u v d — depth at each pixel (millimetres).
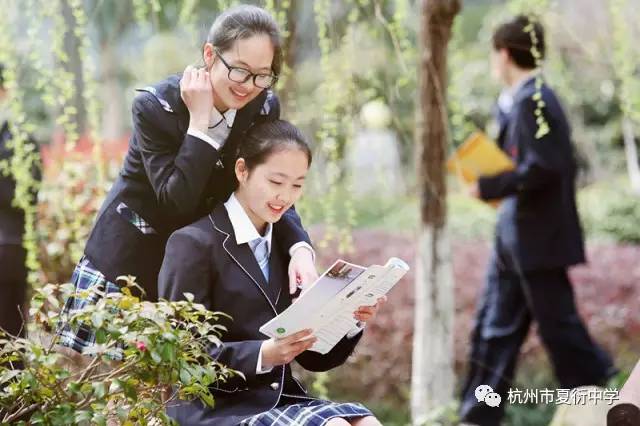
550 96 6762
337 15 6641
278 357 3715
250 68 3887
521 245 6793
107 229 4238
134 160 4188
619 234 12828
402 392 7805
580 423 5770
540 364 8141
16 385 3578
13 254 5953
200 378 3553
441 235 6293
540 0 6281
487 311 7020
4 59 5809
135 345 3424
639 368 3971
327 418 3688
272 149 3859
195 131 3914
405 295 8281
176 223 4219
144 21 6312
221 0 5723
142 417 3652
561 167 6699
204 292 3857
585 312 8930
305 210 6230
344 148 6832
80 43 6445
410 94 7500
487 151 6613
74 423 3457
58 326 3781
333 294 3607
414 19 6680
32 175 5969
